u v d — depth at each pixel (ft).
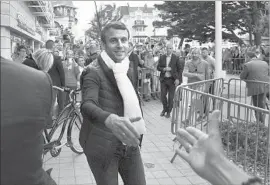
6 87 3.46
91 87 7.27
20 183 3.60
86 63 33.24
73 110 16.99
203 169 3.24
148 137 21.54
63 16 233.55
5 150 3.41
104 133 7.27
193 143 3.41
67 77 28.17
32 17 72.90
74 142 17.80
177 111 17.51
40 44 94.12
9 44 42.57
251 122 15.29
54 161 16.81
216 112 3.44
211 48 82.64
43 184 4.03
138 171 7.81
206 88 23.08
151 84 38.50
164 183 13.94
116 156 7.47
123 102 7.49
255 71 25.34
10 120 3.43
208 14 80.18
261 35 80.89
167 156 17.60
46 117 4.01
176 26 89.71
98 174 7.50
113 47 7.55
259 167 14.49
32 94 3.72
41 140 4.01
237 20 83.20
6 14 40.40
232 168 3.18
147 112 31.12
